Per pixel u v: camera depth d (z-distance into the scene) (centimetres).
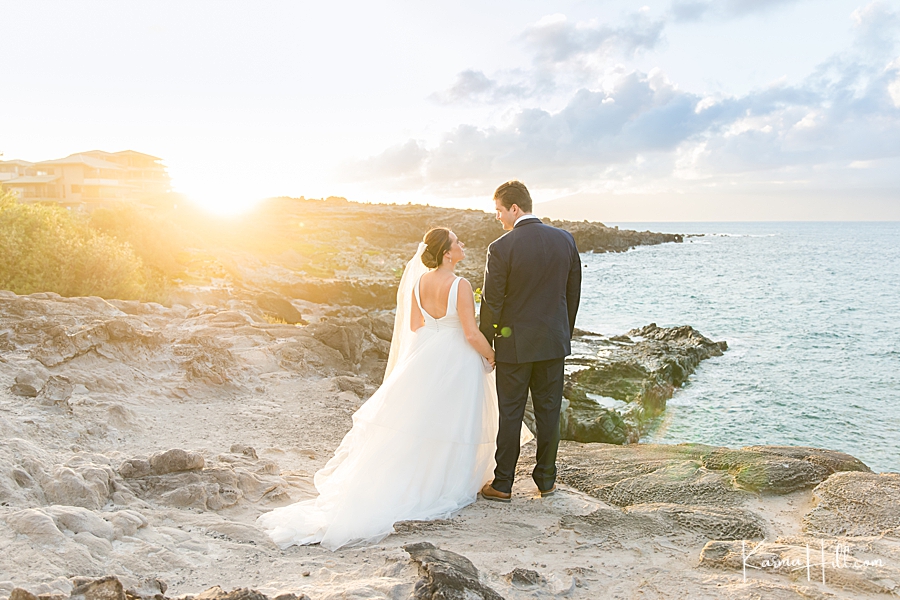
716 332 3117
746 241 15450
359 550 325
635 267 7306
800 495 385
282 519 363
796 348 2698
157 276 2598
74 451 480
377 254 6594
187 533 332
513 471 407
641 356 2244
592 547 315
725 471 430
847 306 4091
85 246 1692
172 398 739
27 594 201
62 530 293
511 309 393
